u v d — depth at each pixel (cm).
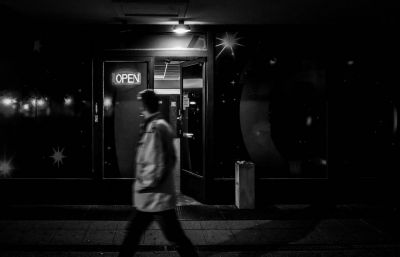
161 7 630
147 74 762
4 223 620
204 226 613
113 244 531
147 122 418
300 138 780
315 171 782
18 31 741
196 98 801
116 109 765
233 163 769
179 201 781
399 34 777
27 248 515
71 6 628
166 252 503
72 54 752
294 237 565
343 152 780
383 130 786
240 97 770
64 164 755
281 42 772
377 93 785
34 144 753
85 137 757
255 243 539
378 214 692
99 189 750
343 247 530
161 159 403
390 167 787
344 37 775
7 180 739
